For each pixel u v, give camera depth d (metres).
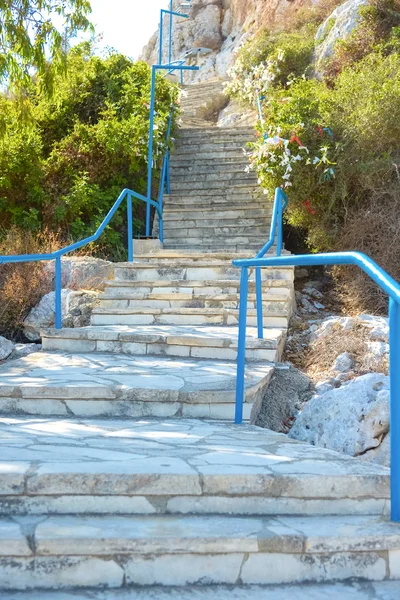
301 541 2.56
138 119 11.38
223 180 11.46
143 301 7.30
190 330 6.30
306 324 7.00
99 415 4.36
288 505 2.85
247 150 11.98
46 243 9.10
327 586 2.54
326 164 8.38
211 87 16.95
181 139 12.55
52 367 5.21
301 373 5.55
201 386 4.47
